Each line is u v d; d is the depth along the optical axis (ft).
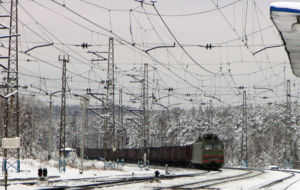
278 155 555.69
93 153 536.01
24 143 416.46
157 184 159.22
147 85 315.58
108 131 301.63
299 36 66.54
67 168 267.59
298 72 96.68
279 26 63.00
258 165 559.38
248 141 636.89
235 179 196.13
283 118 613.11
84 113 239.09
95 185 148.25
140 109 334.44
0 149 287.07
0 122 384.68
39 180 157.89
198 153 304.09
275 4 56.95
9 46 191.42
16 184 151.53
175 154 358.84
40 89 249.34
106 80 276.82
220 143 297.33
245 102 396.57
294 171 303.27
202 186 154.30
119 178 203.21
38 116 593.42
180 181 178.70
